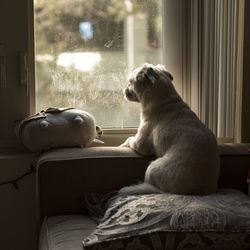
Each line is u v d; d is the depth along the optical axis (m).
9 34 2.12
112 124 2.30
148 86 1.98
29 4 2.13
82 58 2.23
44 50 2.20
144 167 1.96
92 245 1.41
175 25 2.19
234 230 1.42
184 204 1.53
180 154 1.82
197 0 2.15
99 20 2.21
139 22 2.24
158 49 2.28
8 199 2.14
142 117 2.04
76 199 1.90
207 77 2.22
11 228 2.16
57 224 1.76
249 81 2.27
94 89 2.26
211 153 1.84
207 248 1.41
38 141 2.02
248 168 2.04
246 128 2.30
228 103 2.30
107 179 1.92
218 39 2.22
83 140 2.08
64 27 2.19
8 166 2.11
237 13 2.23
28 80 2.16
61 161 1.87
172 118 1.93
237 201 1.63
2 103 2.16
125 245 1.41
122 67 2.27
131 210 1.52
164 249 1.41
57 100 2.24
